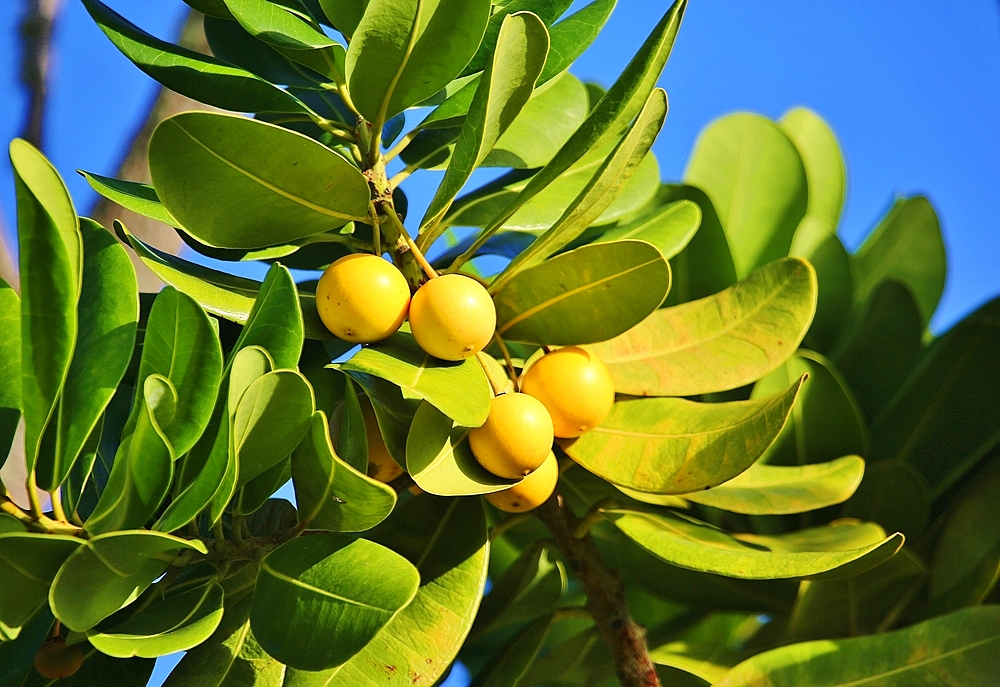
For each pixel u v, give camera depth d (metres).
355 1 0.73
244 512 0.68
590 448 0.72
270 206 0.69
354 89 0.71
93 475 0.73
